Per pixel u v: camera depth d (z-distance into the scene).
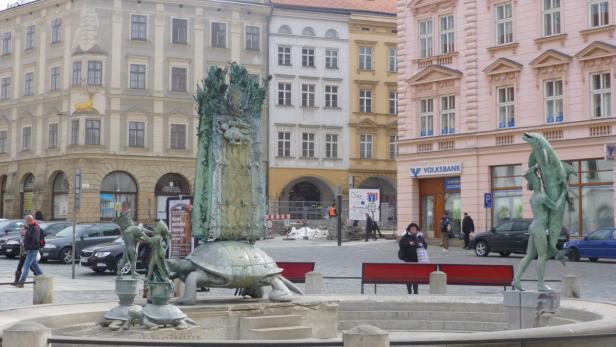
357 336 7.55
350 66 71.88
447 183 45.53
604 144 37.94
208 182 14.09
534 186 14.10
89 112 63.56
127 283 12.37
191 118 66.69
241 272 13.48
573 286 17.16
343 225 56.47
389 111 73.06
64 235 35.84
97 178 63.47
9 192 68.25
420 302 15.70
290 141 69.94
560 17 40.47
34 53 67.62
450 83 45.00
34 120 67.12
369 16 72.12
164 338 11.75
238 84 14.45
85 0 64.12
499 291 22.56
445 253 40.00
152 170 65.25
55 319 12.57
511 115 42.38
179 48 66.69
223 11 68.12
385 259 35.78
